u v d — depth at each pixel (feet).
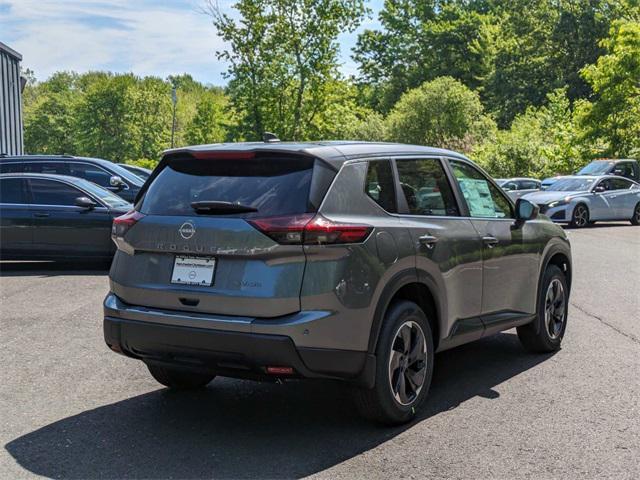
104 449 14.62
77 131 404.16
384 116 301.43
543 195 77.30
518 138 151.53
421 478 13.16
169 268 15.23
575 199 75.25
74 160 51.96
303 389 18.98
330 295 14.26
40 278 38.68
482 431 15.66
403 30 311.06
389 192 16.34
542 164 143.43
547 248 22.08
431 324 17.38
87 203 40.63
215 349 14.43
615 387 18.98
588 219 76.18
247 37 154.40
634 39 121.08
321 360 14.26
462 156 19.76
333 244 14.33
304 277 14.15
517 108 258.98
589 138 127.34
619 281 37.52
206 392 18.70
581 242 59.06
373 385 15.14
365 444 14.90
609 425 16.03
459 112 211.61
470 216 18.97
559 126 149.69
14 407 17.33
